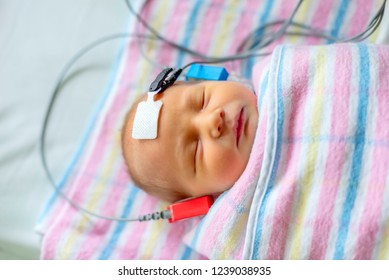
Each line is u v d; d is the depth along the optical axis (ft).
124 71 4.10
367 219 2.63
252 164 2.97
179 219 3.28
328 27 3.86
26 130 3.99
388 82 2.79
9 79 4.11
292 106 2.96
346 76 2.86
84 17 4.23
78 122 4.04
